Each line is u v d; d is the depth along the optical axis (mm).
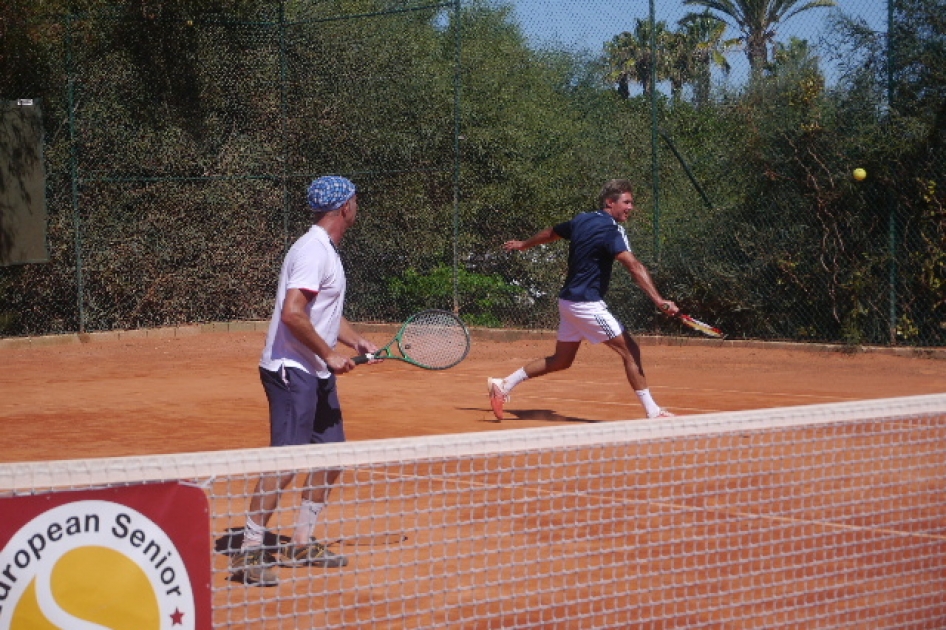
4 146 15609
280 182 18141
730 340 14586
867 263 13570
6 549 2674
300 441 4875
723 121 14930
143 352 15164
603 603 3982
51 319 16766
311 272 4727
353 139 17969
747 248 14523
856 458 6258
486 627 3740
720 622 3818
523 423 8859
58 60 16828
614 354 14305
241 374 12789
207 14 18281
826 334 14016
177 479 2863
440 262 17062
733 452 6473
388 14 18094
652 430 3510
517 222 17375
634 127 16672
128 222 17109
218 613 3904
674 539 4801
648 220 15711
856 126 13664
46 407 9984
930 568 4469
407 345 7793
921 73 13305
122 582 2797
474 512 5254
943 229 13109
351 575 4344
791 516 5156
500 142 18047
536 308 16469
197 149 17859
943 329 13250
